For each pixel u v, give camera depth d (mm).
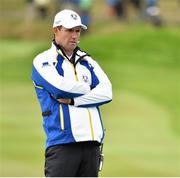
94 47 81312
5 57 81812
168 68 74812
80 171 19266
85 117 18906
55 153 18875
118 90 64562
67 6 93312
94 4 107750
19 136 46562
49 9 100500
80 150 19000
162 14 100688
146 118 53375
